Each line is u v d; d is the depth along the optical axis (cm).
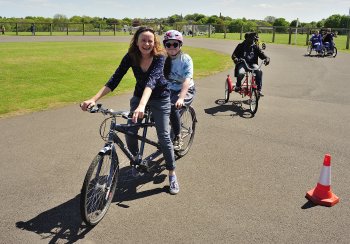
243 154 550
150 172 476
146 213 380
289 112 816
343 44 3075
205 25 4744
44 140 588
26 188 429
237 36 4388
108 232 346
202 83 1163
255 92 772
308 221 370
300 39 3881
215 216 376
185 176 471
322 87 1129
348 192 433
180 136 502
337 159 537
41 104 822
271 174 480
